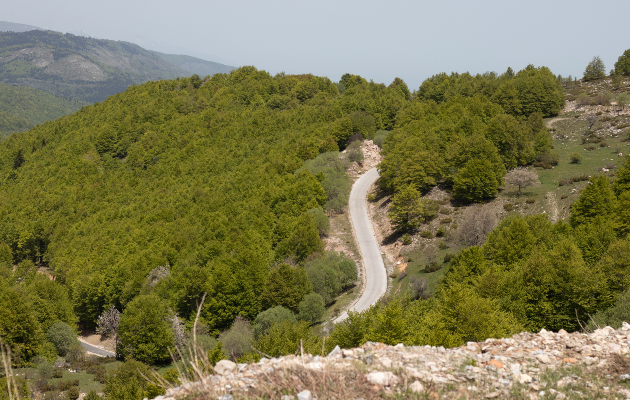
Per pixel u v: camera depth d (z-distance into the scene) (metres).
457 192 84.56
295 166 119.88
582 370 9.77
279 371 8.42
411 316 37.66
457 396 8.16
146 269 81.12
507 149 94.94
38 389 44.59
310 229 77.88
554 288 36.56
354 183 111.44
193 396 7.59
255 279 67.75
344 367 9.01
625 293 31.19
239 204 103.81
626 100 118.94
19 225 130.88
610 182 73.56
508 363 10.20
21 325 57.78
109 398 37.97
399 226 81.50
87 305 80.81
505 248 52.25
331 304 66.25
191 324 64.44
